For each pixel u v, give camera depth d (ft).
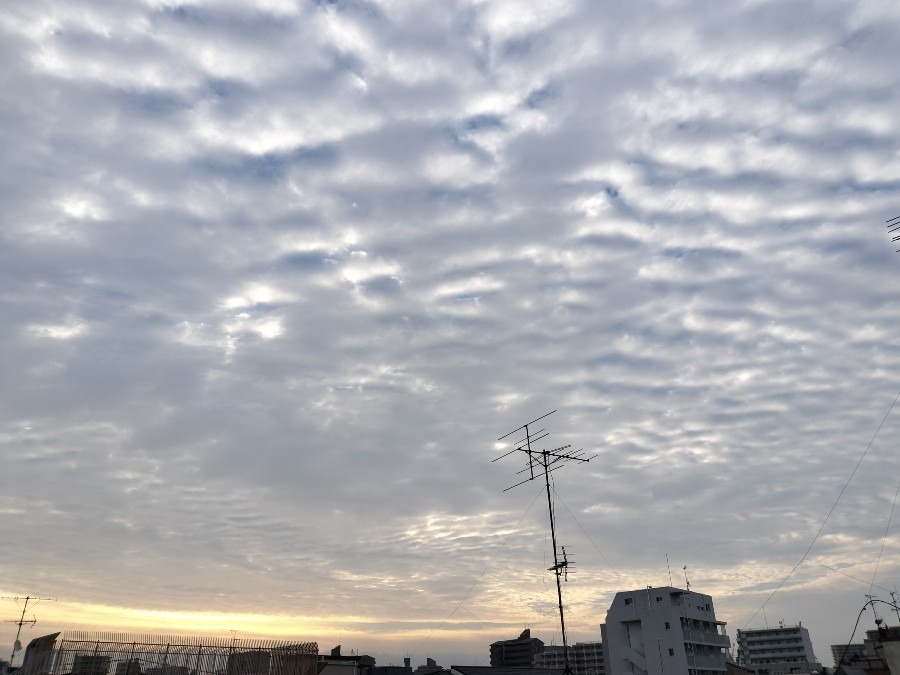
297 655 93.81
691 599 305.32
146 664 91.30
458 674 195.31
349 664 152.35
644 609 295.48
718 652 304.09
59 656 89.51
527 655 552.82
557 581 104.94
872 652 177.88
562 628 102.17
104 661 90.58
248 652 93.50
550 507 110.63
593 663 441.68
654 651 285.64
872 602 98.94
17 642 121.08
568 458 113.50
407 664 252.42
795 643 485.15
